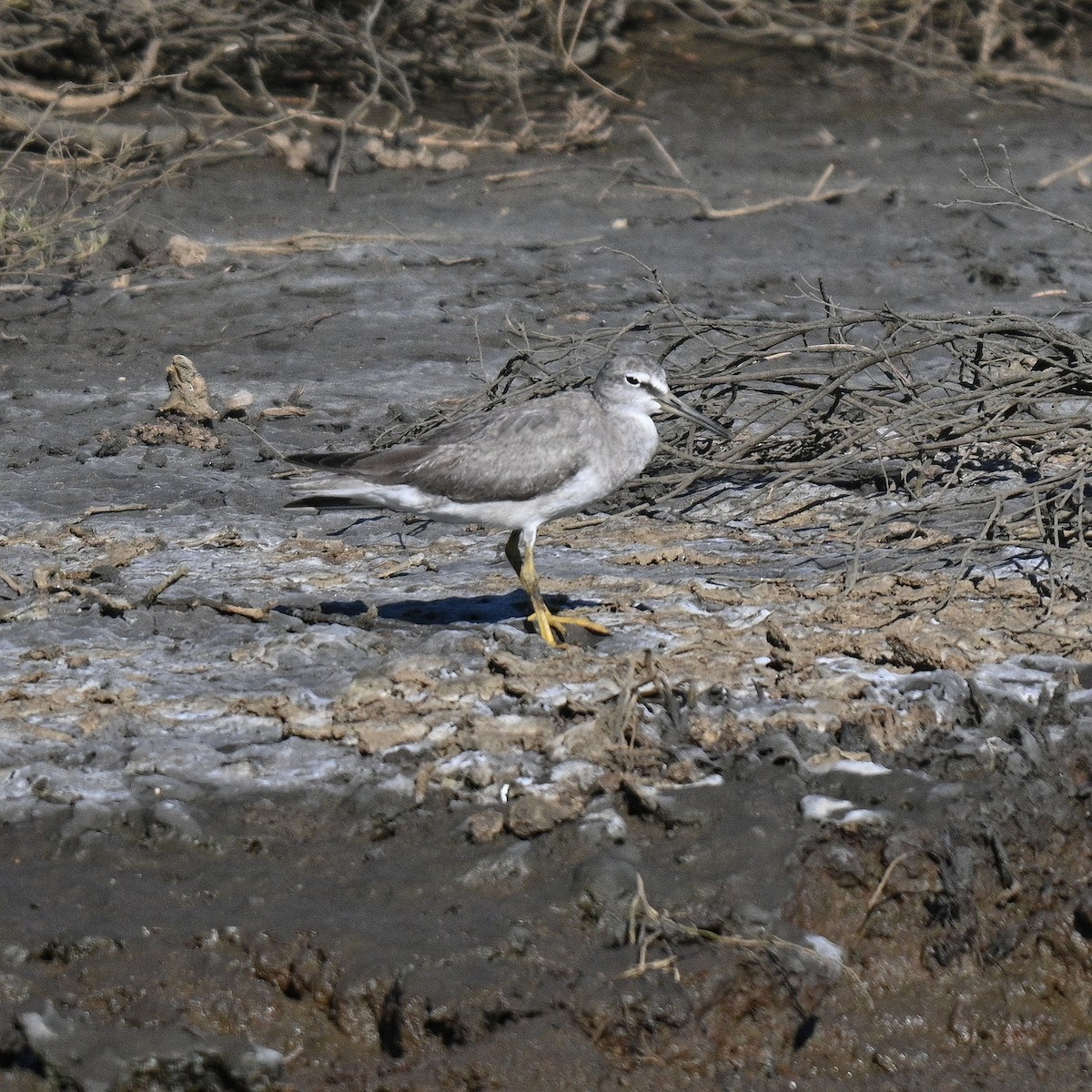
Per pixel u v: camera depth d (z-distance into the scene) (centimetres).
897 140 2994
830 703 1012
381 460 1120
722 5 3531
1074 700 1020
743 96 3186
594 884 851
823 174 2781
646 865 880
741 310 2067
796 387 1675
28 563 1292
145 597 1193
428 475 1107
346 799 930
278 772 955
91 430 1648
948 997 840
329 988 807
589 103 3052
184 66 2939
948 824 902
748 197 2645
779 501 1441
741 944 825
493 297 2114
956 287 2192
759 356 1477
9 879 869
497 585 1256
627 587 1242
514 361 1540
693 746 977
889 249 2366
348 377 1825
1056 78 3291
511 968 810
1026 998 841
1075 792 930
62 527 1370
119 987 803
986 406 1378
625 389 1145
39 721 1009
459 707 1018
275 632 1140
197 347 1930
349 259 2241
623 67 3272
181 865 886
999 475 1449
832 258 2322
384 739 976
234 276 2167
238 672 1078
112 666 1087
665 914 845
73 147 2391
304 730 990
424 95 3047
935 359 1842
